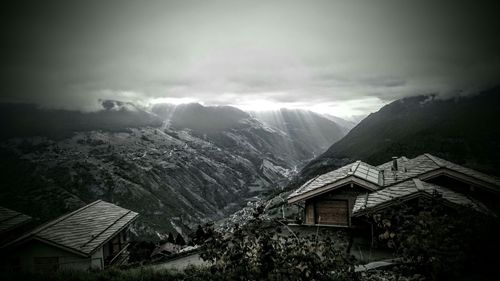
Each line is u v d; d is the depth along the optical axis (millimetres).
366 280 9727
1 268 18141
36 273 13250
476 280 8078
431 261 7363
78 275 12875
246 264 6527
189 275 11164
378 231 13914
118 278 12539
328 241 7051
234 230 6887
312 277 6461
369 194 17109
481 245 8828
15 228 23281
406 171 19219
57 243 19578
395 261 10898
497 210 15258
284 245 6758
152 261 18141
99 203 28359
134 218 27078
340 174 20094
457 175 15914
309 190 18391
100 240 21031
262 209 7047
